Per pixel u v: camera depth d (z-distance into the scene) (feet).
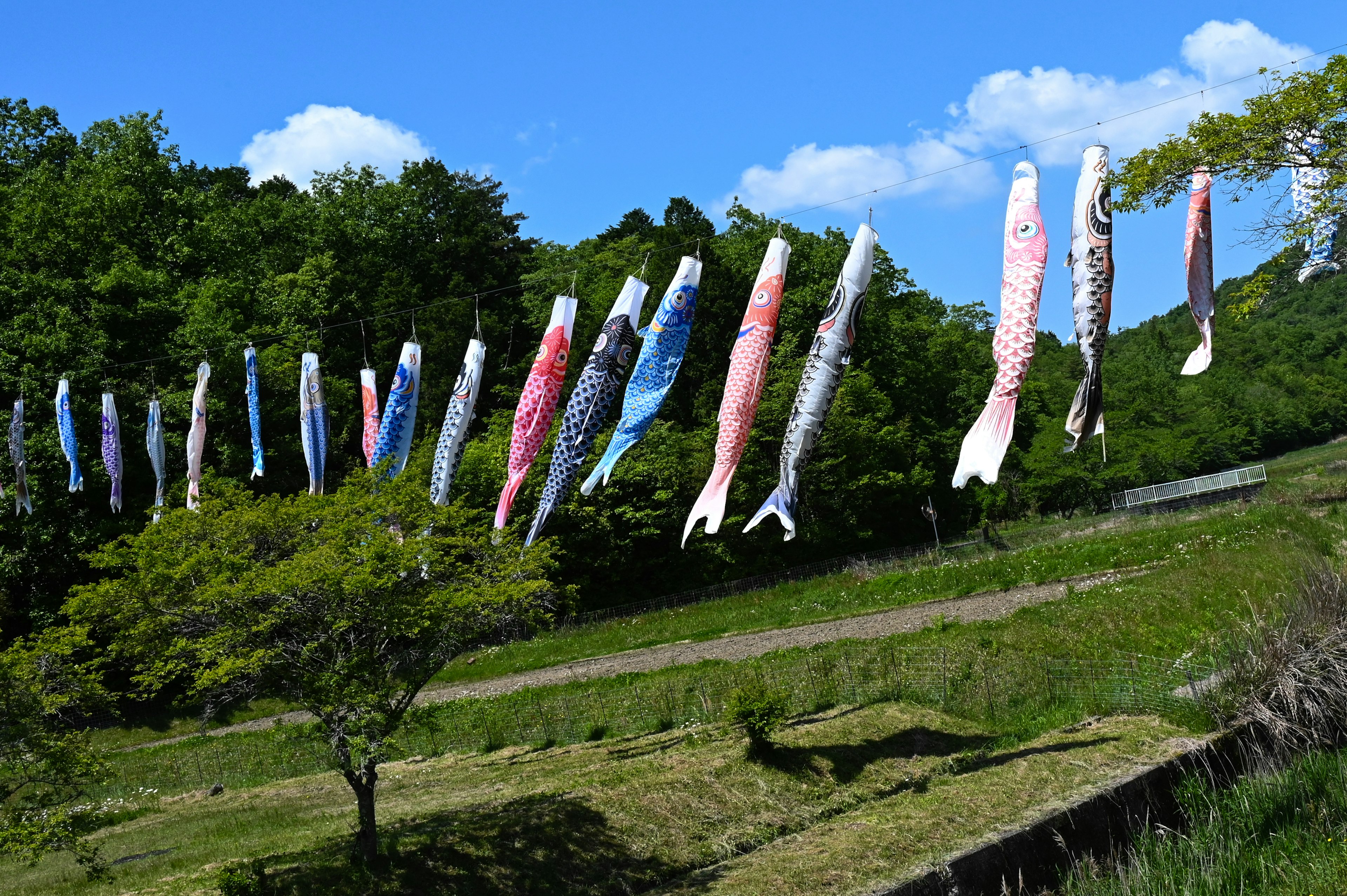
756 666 74.95
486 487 120.37
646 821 45.03
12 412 89.35
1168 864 38.99
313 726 42.04
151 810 66.28
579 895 40.09
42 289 108.17
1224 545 86.48
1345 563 68.74
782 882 38.42
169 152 145.18
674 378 44.47
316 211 169.99
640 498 128.06
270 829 54.24
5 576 99.50
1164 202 50.60
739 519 129.29
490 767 64.18
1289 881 37.09
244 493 44.80
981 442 36.32
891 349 163.02
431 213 182.29
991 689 61.77
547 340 49.26
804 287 144.87
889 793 48.93
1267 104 46.85
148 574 40.40
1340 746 48.26
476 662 100.83
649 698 72.79
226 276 136.98
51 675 43.06
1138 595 77.05
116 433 69.51
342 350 142.00
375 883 38.99
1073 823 41.70
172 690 105.29
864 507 137.59
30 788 64.54
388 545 41.04
